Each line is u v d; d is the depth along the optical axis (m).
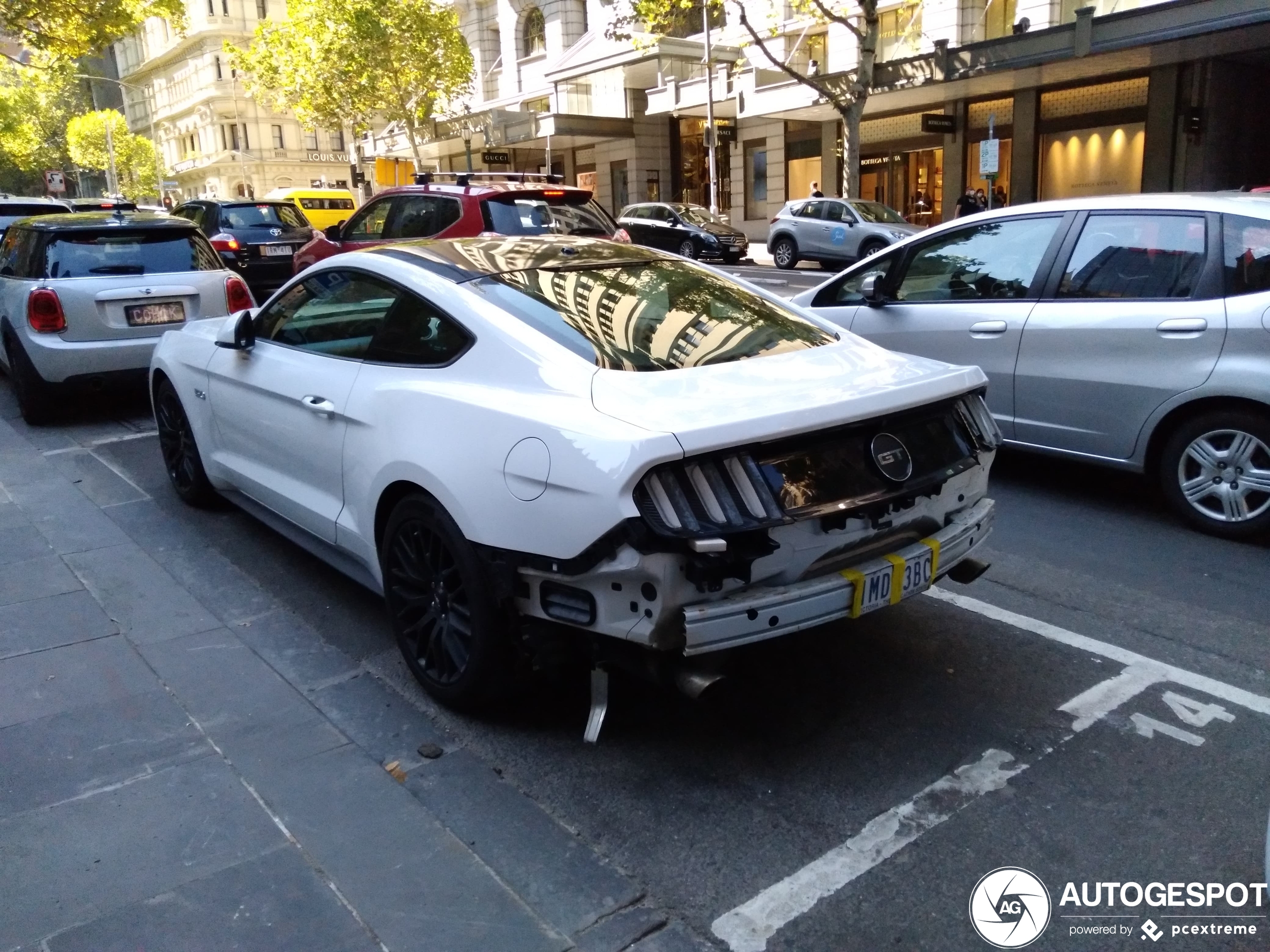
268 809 3.05
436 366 3.65
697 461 2.85
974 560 3.87
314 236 16.17
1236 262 5.13
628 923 2.61
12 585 4.84
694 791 3.18
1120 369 5.46
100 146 75.94
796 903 2.68
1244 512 5.20
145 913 2.61
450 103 38.41
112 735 3.47
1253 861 2.81
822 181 30.45
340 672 3.98
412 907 2.63
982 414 3.70
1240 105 22.58
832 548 3.10
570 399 3.13
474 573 3.30
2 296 8.39
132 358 7.91
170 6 23.80
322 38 34.38
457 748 3.43
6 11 20.86
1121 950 2.52
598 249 4.34
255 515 5.19
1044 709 3.62
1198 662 3.95
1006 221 6.18
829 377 3.37
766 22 30.45
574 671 3.92
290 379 4.39
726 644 2.91
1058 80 23.45
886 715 3.60
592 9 37.59
